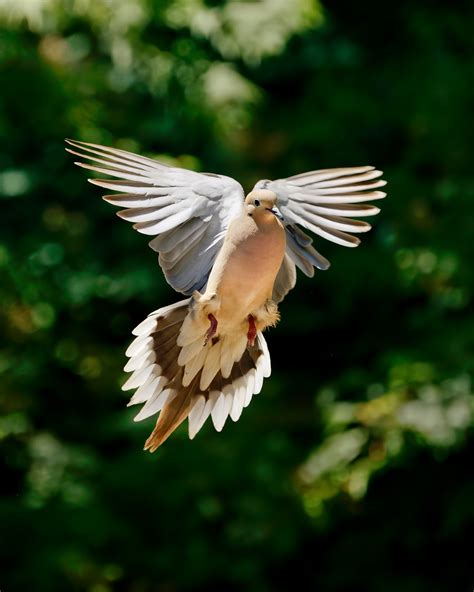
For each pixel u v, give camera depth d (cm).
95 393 1583
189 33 1508
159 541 1472
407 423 1469
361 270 1631
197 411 624
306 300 1717
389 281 1625
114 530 1438
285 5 1516
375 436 1496
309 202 627
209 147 1627
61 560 1380
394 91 1745
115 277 1560
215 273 588
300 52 1794
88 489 1473
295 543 1483
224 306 591
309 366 1706
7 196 1519
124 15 1412
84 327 1595
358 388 1573
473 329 1557
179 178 609
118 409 1591
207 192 611
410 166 1694
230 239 583
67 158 1528
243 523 1469
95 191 1565
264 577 1534
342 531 1606
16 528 1414
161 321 613
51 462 1487
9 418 1490
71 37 1521
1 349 1530
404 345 1642
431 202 1639
